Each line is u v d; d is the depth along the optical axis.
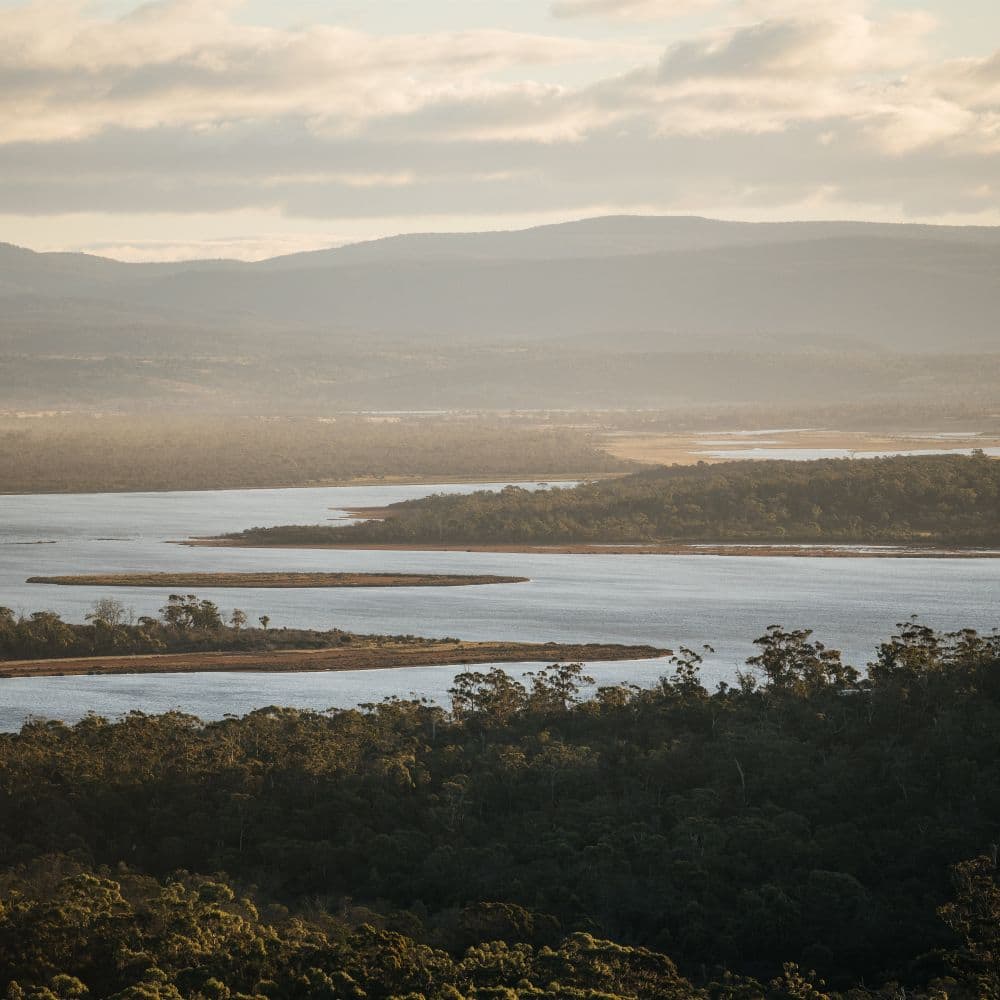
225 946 141.75
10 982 132.88
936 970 152.00
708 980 151.25
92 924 143.25
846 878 168.38
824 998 139.88
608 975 138.62
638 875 172.38
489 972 137.62
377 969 137.00
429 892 171.50
